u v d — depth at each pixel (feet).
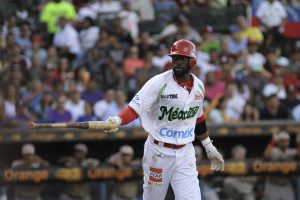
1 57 160.97
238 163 136.05
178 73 82.12
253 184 137.08
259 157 146.10
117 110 147.54
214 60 174.19
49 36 179.83
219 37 192.24
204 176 134.31
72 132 134.51
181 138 84.38
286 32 197.98
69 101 146.61
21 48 168.35
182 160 84.58
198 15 201.26
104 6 191.42
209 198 134.10
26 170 128.77
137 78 156.15
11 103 140.15
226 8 203.21
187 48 81.61
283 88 167.22
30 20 187.11
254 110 152.46
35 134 132.77
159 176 85.10
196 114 85.10
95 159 140.15
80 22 183.01
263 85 166.61
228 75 161.58
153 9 198.08
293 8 200.23
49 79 155.22
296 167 138.82
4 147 132.36
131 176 132.77
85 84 152.97
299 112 157.07
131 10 189.16
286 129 142.10
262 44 192.95
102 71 164.04
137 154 142.41
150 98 82.58
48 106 145.59
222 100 153.17
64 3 182.50
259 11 198.29
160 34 193.26
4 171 127.85
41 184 129.59
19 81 149.69
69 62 170.09
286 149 140.36
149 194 86.38
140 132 136.56
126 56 170.50
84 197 131.03
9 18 175.01
